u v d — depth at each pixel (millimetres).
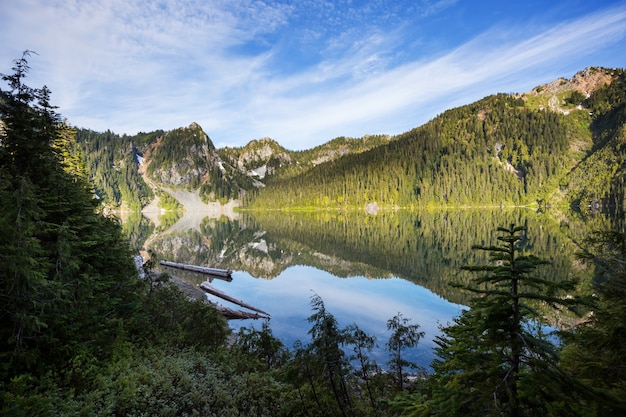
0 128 9180
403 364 9859
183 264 38562
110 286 11086
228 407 8477
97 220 11242
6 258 5410
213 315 13578
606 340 4883
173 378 9234
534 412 3916
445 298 24719
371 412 8203
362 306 22859
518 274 4109
